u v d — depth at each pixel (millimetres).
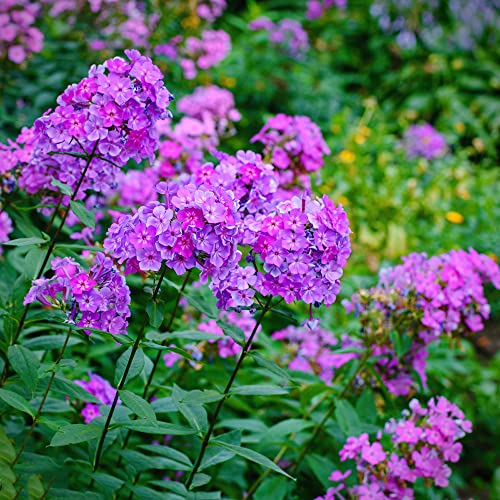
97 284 2613
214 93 4805
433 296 3576
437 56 12258
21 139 3242
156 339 2779
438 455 3443
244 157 2973
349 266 6684
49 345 2992
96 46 6215
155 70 2643
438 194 8914
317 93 9930
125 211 4355
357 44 13031
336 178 8234
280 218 2539
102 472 3203
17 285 2920
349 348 3822
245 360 4219
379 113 10438
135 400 2529
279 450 3857
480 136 11055
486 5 13180
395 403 4191
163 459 2994
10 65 5516
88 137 2611
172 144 4066
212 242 2434
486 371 6586
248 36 9711
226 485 3852
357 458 3441
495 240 8508
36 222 4258
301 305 5648
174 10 6602
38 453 3189
